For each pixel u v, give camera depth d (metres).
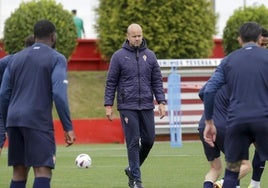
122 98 32.81
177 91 62.47
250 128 23.92
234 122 24.00
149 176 38.50
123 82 32.91
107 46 72.06
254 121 23.73
